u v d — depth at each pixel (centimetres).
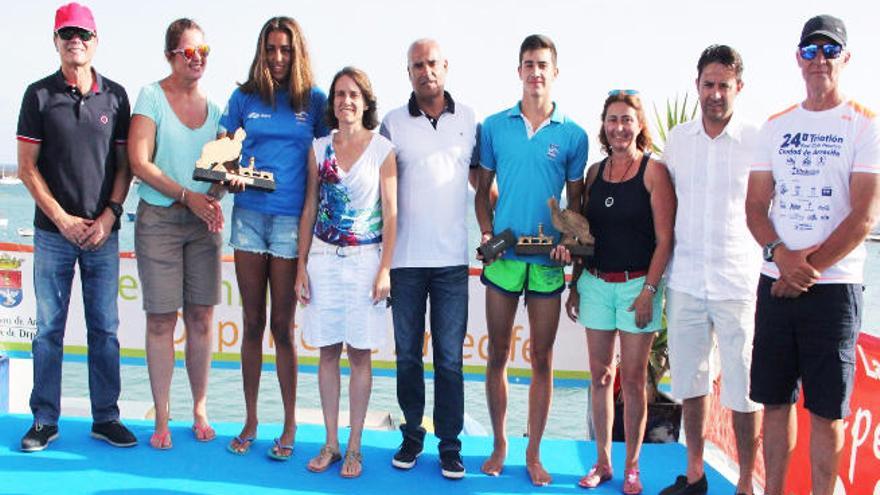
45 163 402
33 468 402
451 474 417
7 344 638
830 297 345
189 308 438
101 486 386
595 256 402
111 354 429
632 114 388
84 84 402
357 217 399
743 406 389
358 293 400
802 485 447
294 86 405
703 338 395
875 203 330
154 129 411
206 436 452
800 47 341
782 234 354
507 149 407
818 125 345
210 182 399
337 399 422
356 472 415
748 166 380
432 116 407
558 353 617
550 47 401
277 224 410
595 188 404
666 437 574
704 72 372
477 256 403
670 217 391
